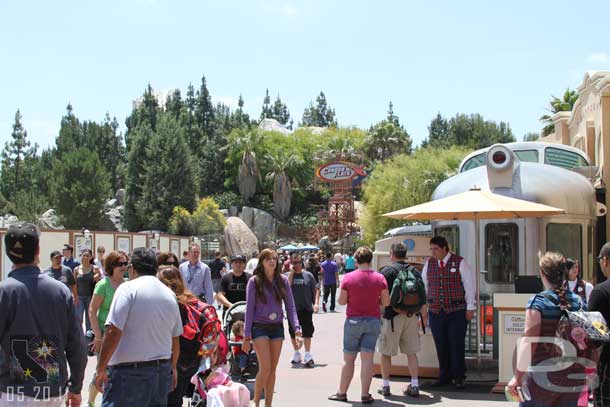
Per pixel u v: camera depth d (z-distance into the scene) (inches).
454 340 358.3
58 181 2989.7
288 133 4033.0
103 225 3058.6
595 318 200.8
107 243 1151.0
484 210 356.8
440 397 342.6
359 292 329.4
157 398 211.5
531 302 205.8
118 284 316.5
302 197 3511.3
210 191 3585.1
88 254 515.8
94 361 463.5
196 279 417.7
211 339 260.5
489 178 442.9
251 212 3097.9
